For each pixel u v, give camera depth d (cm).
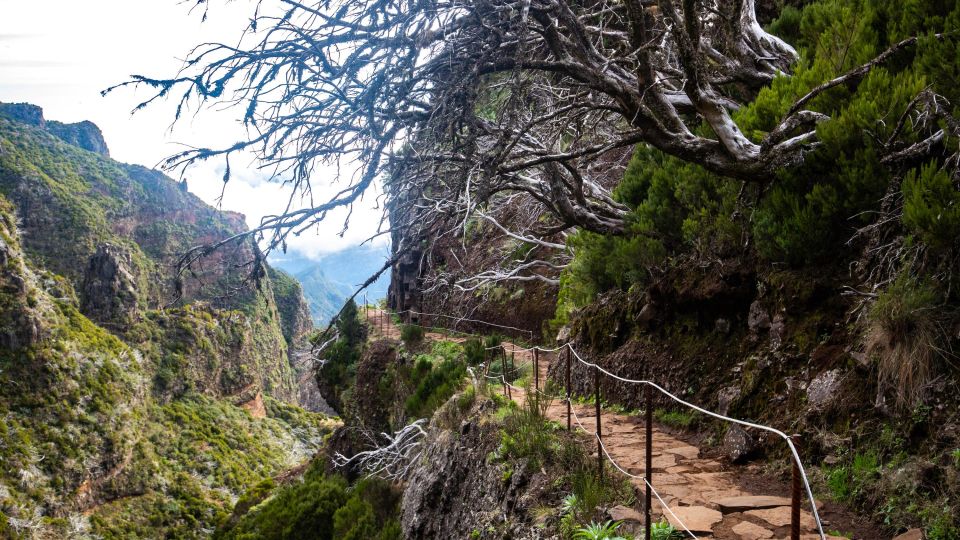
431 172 973
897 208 583
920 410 465
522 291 2344
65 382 8838
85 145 19188
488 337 2109
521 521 627
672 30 704
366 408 2523
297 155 746
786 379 641
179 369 12162
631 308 1013
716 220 831
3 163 12812
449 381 1598
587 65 800
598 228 1074
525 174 1465
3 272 9306
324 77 716
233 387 13412
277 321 17675
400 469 1530
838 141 656
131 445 9169
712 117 738
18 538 6775
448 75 836
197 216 15975
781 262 718
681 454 668
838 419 552
